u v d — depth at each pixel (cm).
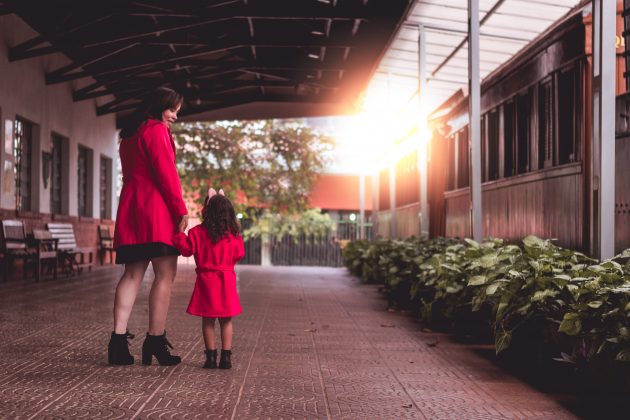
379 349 701
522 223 1177
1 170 1423
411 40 1447
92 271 1841
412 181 2261
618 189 773
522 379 569
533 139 1133
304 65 1783
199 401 462
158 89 599
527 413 461
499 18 1153
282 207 3075
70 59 1873
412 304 1043
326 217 3150
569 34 962
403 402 484
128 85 2023
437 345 731
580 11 921
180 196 576
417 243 1314
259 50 1834
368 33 1392
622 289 462
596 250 619
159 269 583
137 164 585
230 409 446
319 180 3356
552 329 555
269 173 3059
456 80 1686
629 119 755
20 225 1445
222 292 570
